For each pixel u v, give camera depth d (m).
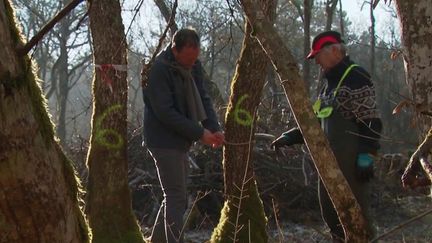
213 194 9.16
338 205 2.03
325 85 4.68
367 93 4.35
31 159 1.67
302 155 9.66
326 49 4.44
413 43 2.53
